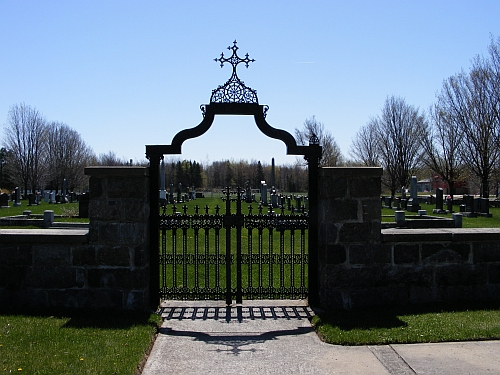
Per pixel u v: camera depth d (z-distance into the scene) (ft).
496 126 99.71
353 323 20.11
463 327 19.24
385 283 22.49
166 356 17.16
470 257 23.12
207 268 23.84
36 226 63.62
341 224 22.08
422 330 18.99
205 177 299.58
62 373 14.75
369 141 183.42
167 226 23.56
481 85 103.96
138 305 21.81
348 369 15.80
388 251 22.47
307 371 15.72
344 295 22.21
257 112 22.77
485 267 23.27
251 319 21.52
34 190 175.63
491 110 101.50
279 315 22.03
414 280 22.72
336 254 22.12
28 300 22.17
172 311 22.68
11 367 15.12
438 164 130.62
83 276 22.00
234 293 23.68
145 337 18.24
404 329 19.20
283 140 22.80
